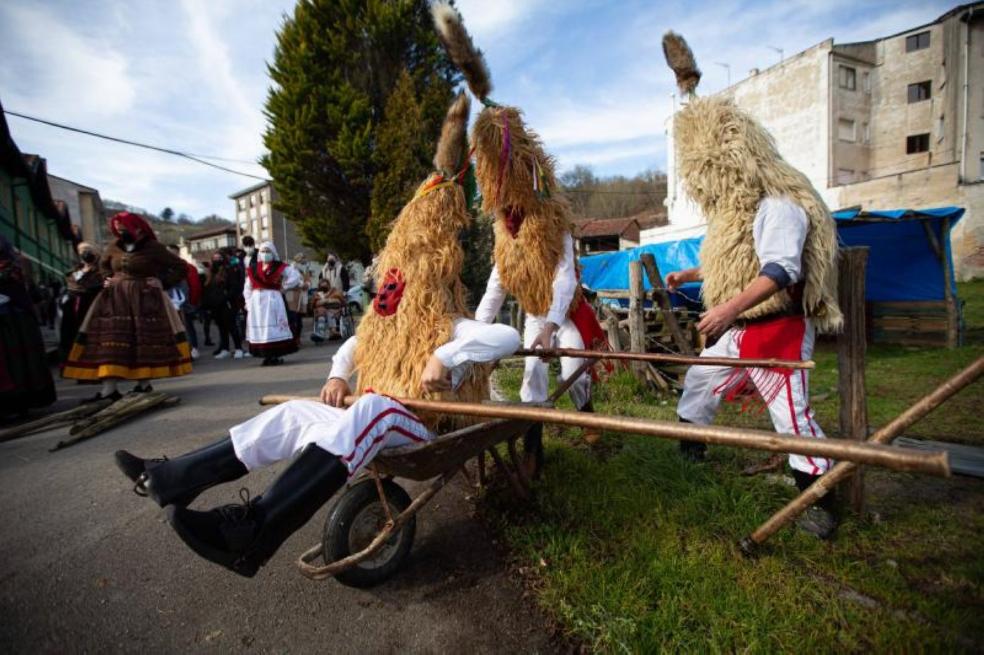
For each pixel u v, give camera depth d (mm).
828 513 2498
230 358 9539
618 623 1921
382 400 2123
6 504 3170
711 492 2795
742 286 2553
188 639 1993
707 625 1927
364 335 2602
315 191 15047
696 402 3043
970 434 4074
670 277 3182
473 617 2076
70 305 6562
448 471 2271
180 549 2633
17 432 4559
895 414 4684
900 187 21109
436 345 2359
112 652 1932
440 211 2539
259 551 1862
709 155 2588
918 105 25844
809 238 2430
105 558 2559
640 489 2924
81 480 3512
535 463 3146
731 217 2557
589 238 37812
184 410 5289
